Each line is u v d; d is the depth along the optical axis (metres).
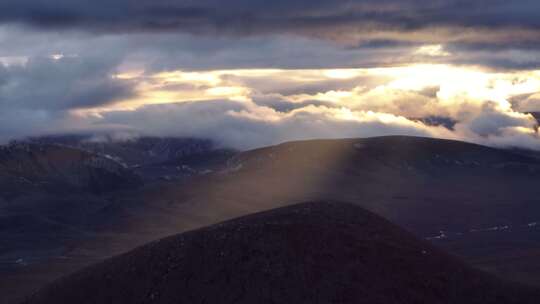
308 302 88.69
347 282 90.62
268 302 89.19
